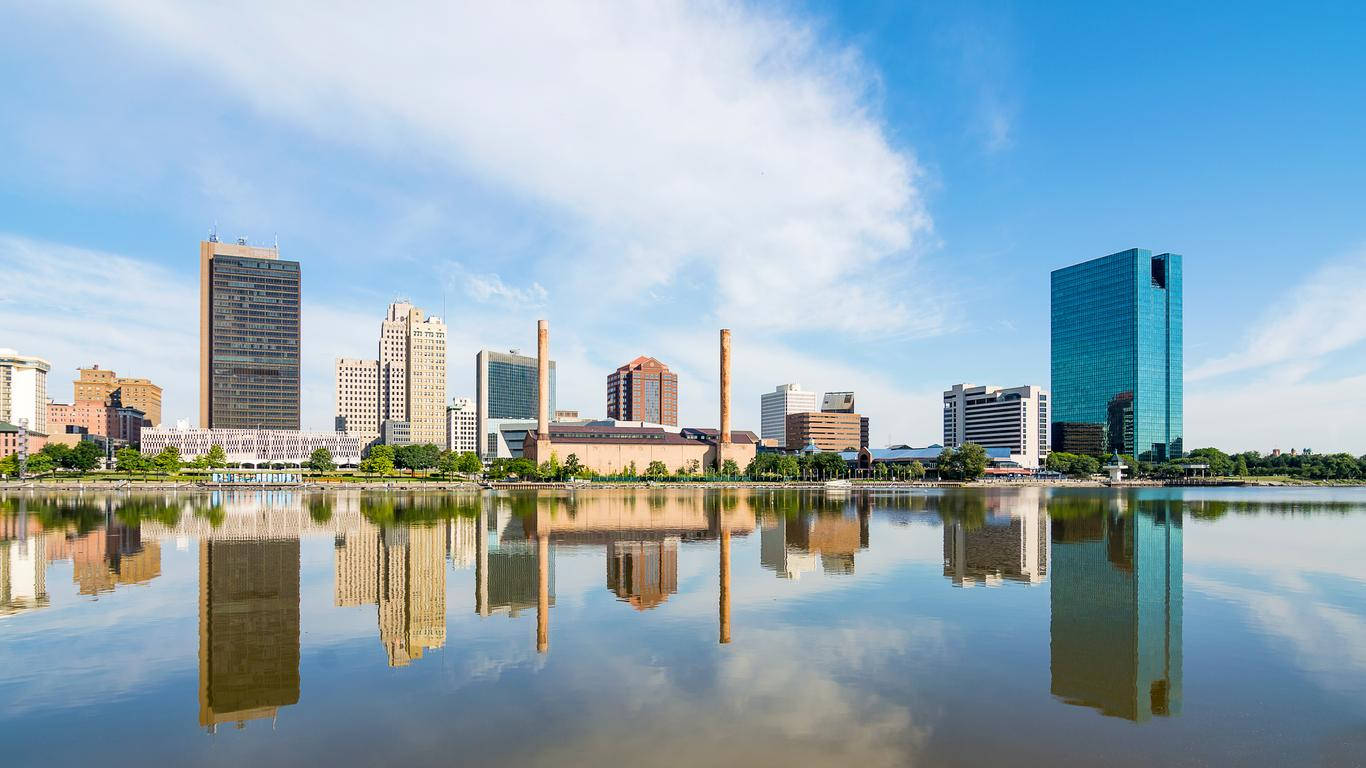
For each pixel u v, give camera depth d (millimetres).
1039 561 63562
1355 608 45062
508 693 29172
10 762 23266
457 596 48469
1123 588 51031
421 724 26047
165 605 45969
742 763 22812
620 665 32781
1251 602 46688
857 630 38938
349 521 102688
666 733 25109
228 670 32469
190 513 117688
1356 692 29719
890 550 71000
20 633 39000
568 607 44844
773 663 33000
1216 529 93312
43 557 66688
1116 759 23328
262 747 24219
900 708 27547
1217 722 26500
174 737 25156
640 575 56562
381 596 48594
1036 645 36094
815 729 25484
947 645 36031
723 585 52125
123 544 75812
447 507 133375
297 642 36969
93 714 27375
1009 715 26953
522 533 87000
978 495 187750
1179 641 37156
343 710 27500
